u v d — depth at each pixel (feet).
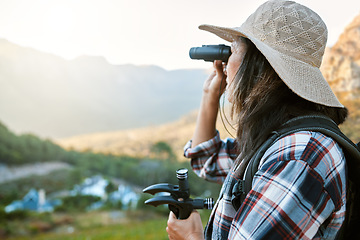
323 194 2.33
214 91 4.23
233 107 3.06
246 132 2.85
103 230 90.53
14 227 105.70
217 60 3.99
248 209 2.39
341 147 2.64
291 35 2.79
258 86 2.79
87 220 121.49
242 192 2.65
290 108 2.77
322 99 2.74
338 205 2.43
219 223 3.03
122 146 368.89
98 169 271.69
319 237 2.43
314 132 2.58
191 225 2.97
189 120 401.70
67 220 120.57
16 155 263.49
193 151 4.49
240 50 3.04
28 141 287.48
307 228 2.26
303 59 2.81
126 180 247.29
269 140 2.67
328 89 2.86
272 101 2.75
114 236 58.90
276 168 2.40
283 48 2.80
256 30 2.93
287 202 2.27
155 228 60.29
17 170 247.29
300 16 2.80
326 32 2.92
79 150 355.36
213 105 4.38
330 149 2.50
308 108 2.85
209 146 4.45
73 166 280.51
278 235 2.24
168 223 3.05
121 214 128.16
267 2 3.00
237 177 2.87
